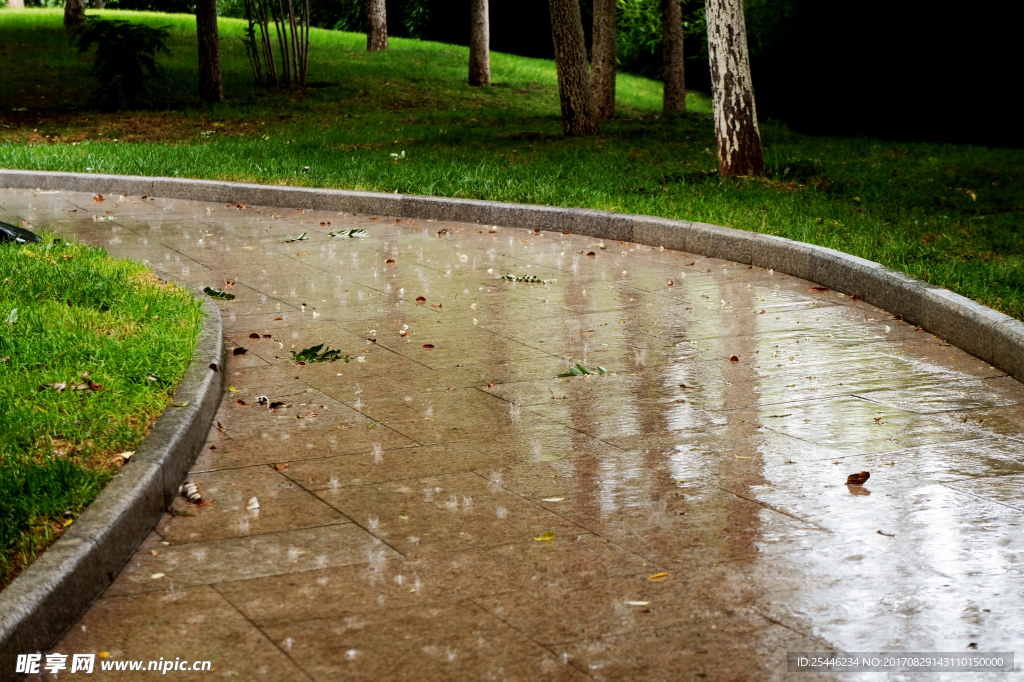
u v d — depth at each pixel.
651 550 3.86
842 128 23.41
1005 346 6.07
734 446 4.95
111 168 14.53
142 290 7.15
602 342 6.80
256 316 7.47
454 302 7.88
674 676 3.04
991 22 20.73
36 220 11.58
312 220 11.74
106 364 5.50
